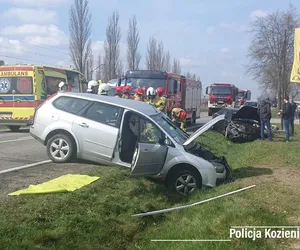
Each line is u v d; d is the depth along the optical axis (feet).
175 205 24.43
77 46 132.57
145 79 65.87
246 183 28.53
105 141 30.17
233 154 46.21
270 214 20.83
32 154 38.01
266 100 58.90
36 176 27.40
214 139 55.72
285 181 29.27
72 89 70.38
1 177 26.78
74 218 18.60
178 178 27.04
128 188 25.07
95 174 27.45
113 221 19.66
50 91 64.03
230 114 62.95
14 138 53.06
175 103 69.21
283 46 101.81
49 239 16.66
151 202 23.53
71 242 16.74
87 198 21.74
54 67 65.51
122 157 29.96
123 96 47.85
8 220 17.58
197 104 96.27
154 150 25.59
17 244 15.57
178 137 28.84
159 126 28.37
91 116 31.17
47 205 19.69
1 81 62.28
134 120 29.94
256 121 62.85
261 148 49.52
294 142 57.47
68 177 26.07
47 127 32.19
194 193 26.66
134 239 18.88
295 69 34.76
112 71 143.84
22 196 21.36
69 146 31.55
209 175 27.14
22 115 61.67
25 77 61.62
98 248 16.99
